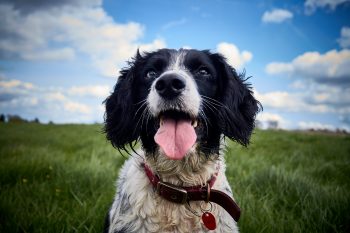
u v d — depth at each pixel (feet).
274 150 4.54
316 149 4.75
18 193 2.17
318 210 1.89
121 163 3.36
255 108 1.72
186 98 1.33
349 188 2.48
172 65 1.51
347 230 1.82
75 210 1.95
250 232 1.74
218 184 1.41
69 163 3.05
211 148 1.42
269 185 2.35
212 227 1.28
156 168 1.37
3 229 1.76
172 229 1.33
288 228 1.76
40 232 1.70
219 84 1.59
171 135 1.33
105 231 1.61
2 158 3.24
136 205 1.35
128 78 1.61
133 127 1.57
